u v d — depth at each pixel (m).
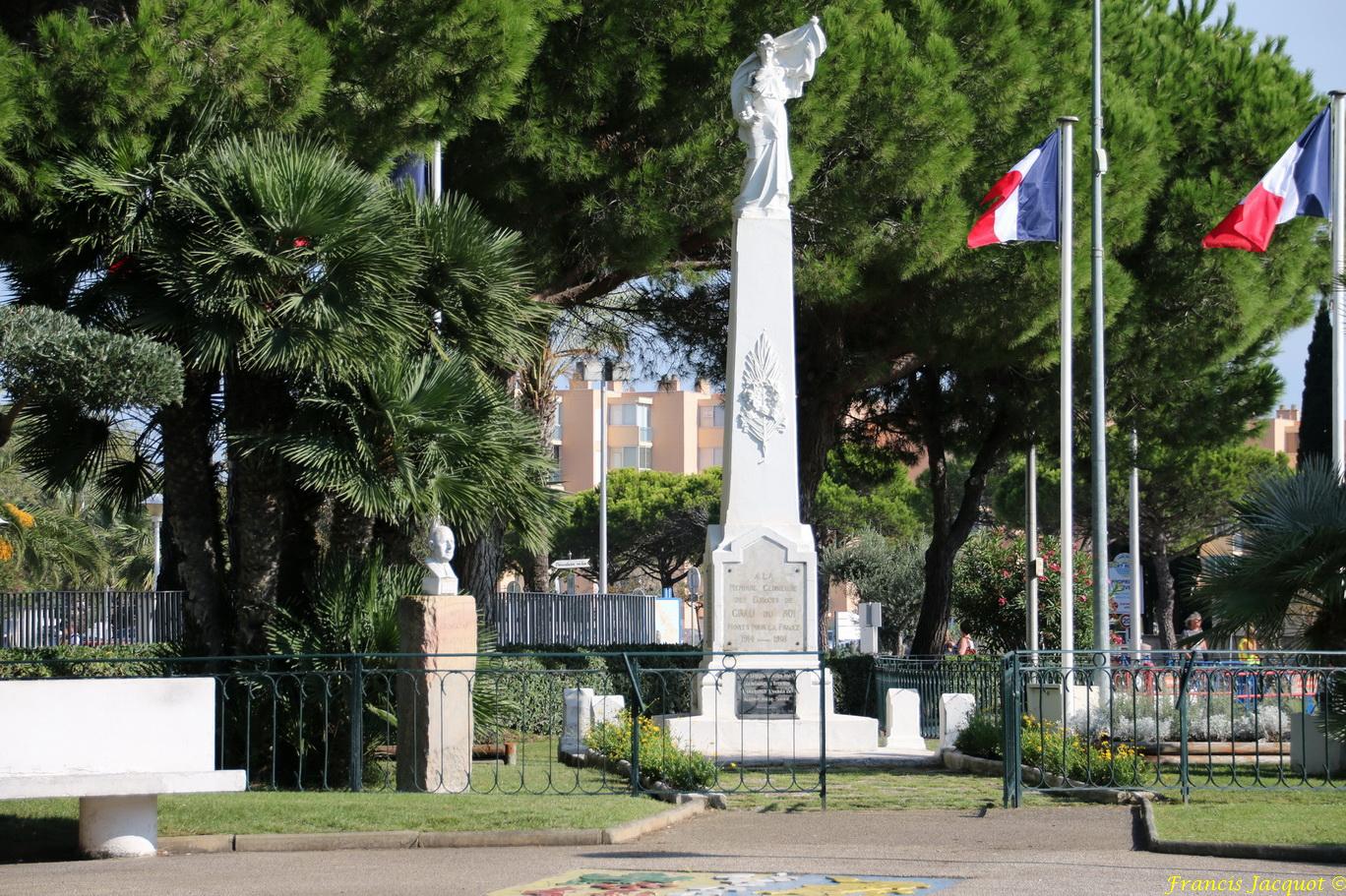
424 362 15.96
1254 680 16.20
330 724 15.09
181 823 11.59
